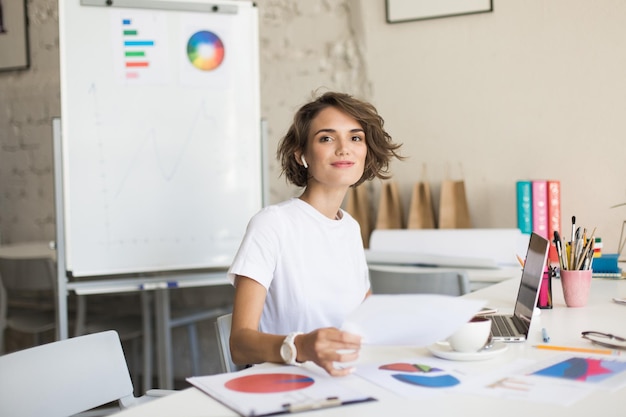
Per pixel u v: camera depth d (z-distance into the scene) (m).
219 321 1.51
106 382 1.30
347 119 1.49
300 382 1.03
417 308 1.04
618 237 2.96
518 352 1.20
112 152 2.60
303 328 1.47
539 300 1.65
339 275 1.51
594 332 1.31
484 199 3.20
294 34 3.55
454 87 3.23
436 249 2.89
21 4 3.93
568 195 3.04
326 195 1.53
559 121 3.04
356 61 3.44
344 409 0.90
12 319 3.27
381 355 1.20
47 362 1.22
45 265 3.01
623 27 2.91
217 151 2.71
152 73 2.64
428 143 3.30
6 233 4.09
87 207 2.58
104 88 2.60
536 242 1.49
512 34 3.11
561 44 3.02
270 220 1.45
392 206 3.31
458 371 1.08
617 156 2.95
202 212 2.69
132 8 2.63
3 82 4.04
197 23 2.69
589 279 1.67
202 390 1.00
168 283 2.66
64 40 2.58
